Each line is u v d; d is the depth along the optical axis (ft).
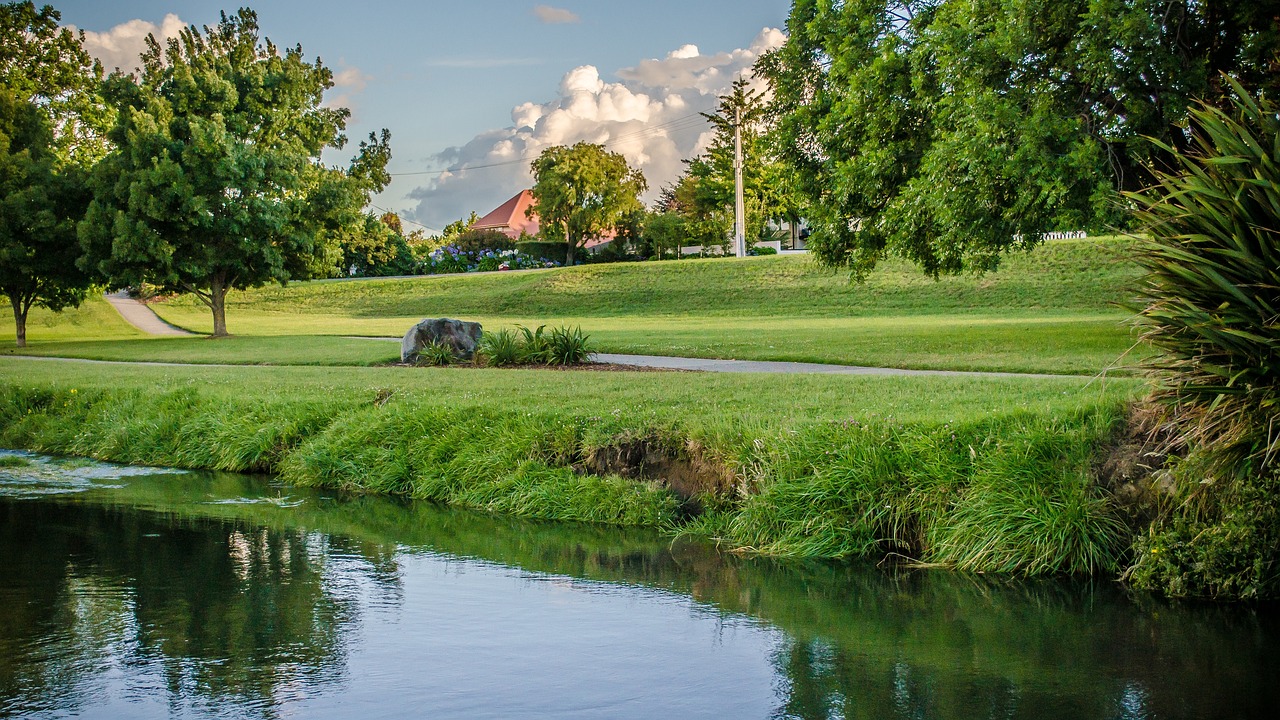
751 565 26.25
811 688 17.58
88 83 161.68
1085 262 147.02
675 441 32.35
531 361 70.79
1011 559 24.56
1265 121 21.17
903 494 26.86
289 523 32.27
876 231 80.43
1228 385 21.06
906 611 22.11
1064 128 55.98
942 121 66.59
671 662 18.92
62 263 119.55
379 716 16.38
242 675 18.35
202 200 114.32
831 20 80.18
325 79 146.61
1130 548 23.86
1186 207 22.12
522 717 16.37
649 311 166.40
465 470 36.14
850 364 62.08
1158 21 55.57
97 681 18.06
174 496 37.22
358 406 44.06
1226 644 19.54
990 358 58.80
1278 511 21.70
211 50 133.90
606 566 26.40
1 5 154.40
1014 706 16.70
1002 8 59.57
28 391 55.21
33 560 27.25
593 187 280.51
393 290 204.74
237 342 106.22
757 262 186.60
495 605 22.84
